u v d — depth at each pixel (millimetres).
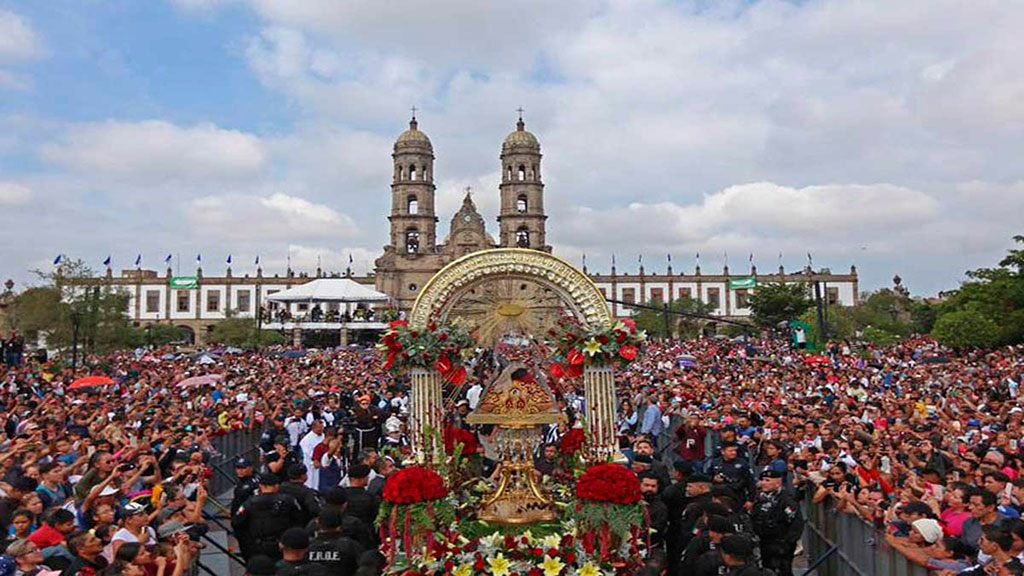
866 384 28125
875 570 9727
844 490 11031
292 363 48062
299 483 10977
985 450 12500
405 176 104250
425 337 10289
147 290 115938
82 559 8219
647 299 121500
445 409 11281
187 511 10219
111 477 10188
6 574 7957
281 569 7781
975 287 47531
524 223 104312
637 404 23547
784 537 10312
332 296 71812
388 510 9031
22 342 36031
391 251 102812
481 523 9852
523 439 10305
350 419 19969
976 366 35250
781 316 78688
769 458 13453
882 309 99688
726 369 37906
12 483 10312
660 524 10297
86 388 25438
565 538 8820
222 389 28828
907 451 13656
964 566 8125
